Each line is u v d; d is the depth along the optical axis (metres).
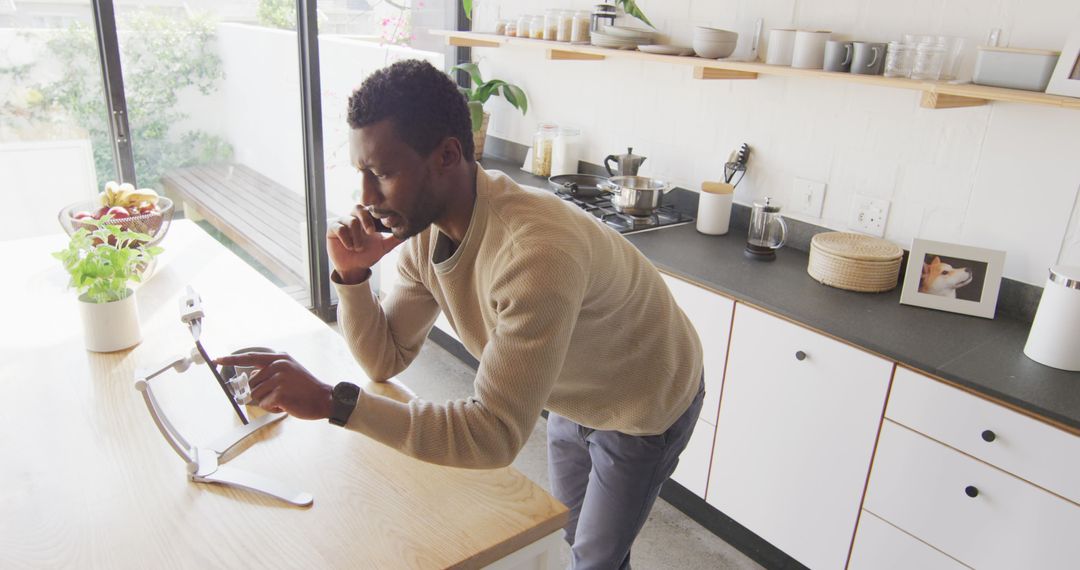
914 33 2.04
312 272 3.59
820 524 1.98
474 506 1.07
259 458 1.16
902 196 2.16
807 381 1.94
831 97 2.27
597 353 1.24
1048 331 1.66
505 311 0.98
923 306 2.00
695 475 2.33
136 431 1.22
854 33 2.18
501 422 0.96
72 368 1.41
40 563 0.92
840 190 2.31
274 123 3.73
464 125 1.02
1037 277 1.91
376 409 0.98
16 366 1.41
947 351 1.73
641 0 2.78
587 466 1.67
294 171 3.87
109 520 1.01
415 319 1.39
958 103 1.85
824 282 2.14
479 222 1.07
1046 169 1.85
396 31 3.89
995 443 1.58
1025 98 1.62
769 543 2.19
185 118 3.44
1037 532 1.54
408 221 1.02
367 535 1.00
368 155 0.95
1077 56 1.62
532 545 1.07
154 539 0.97
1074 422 1.45
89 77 2.77
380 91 0.94
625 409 1.33
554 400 1.34
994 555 1.63
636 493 1.46
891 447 1.78
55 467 1.12
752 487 2.15
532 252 0.98
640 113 2.87
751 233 2.37
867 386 1.80
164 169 3.46
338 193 4.30
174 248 2.08
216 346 1.51
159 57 3.27
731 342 2.12
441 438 0.97
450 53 3.74
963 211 2.03
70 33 2.70
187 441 1.15
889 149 2.16
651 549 2.26
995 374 1.62
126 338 1.49
